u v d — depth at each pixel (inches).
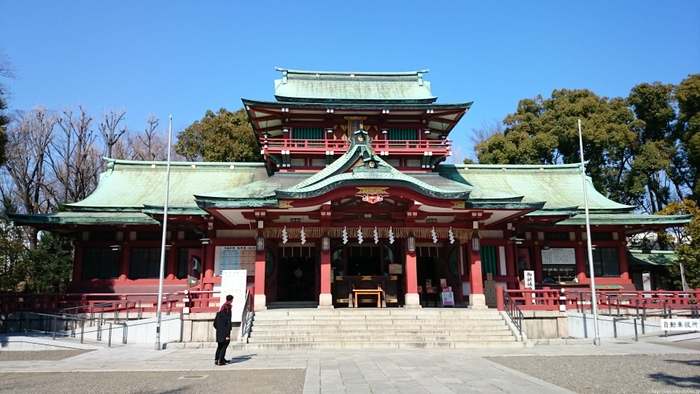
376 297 1104.8
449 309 971.3
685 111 1982.0
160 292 828.0
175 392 461.4
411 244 1028.5
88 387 491.8
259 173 1380.4
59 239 1508.4
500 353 724.0
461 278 1151.6
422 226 1034.7
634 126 2025.1
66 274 1430.9
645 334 933.8
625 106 2096.5
